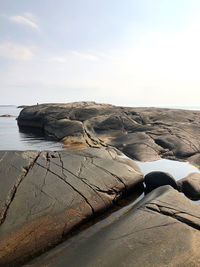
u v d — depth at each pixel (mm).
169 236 3268
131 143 11281
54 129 15797
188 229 3430
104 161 6438
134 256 2891
